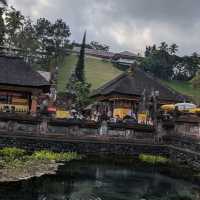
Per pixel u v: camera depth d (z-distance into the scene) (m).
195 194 28.58
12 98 49.59
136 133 44.38
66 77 130.00
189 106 48.88
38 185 27.78
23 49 108.19
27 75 49.47
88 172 34.31
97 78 138.75
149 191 28.95
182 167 39.06
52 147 41.50
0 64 49.72
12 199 23.70
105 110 64.81
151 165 40.03
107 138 43.31
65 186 28.39
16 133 40.50
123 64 156.62
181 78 160.00
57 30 143.88
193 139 38.28
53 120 42.00
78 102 88.06
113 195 27.14
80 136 42.56
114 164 39.38
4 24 95.25
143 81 61.12
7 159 35.00
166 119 45.53
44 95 61.94
